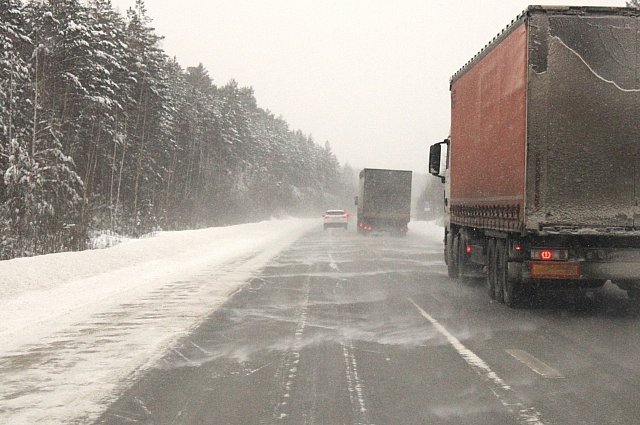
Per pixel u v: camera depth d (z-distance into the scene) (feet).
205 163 270.05
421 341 30.12
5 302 42.32
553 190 35.63
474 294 47.65
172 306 40.91
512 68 38.50
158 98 182.60
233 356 26.94
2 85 110.93
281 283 54.44
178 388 22.02
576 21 35.60
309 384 22.58
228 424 18.29
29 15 129.39
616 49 35.65
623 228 35.58
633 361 26.02
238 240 129.29
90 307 40.29
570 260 36.76
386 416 18.94
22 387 22.04
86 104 140.97
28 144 118.52
